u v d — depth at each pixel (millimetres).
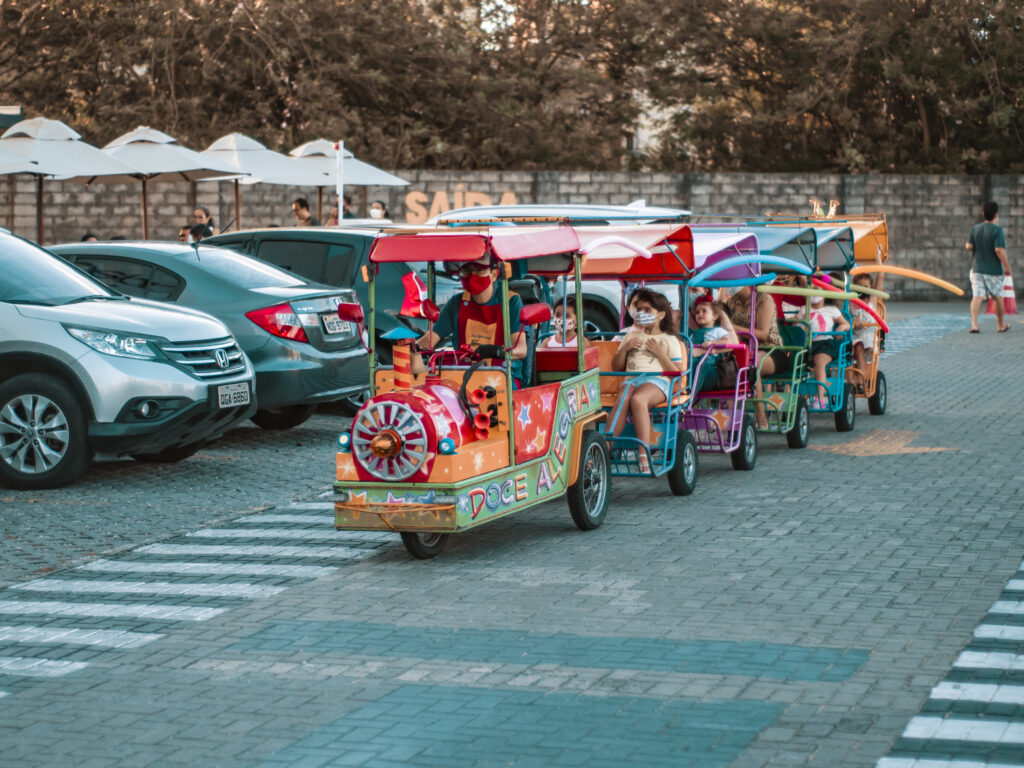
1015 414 14883
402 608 7449
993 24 34000
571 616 7230
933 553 8547
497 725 5621
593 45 35812
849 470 11633
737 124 35938
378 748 5391
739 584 7844
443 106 34906
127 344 10922
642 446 10227
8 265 11555
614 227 10844
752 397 12367
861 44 34125
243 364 11680
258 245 14492
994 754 5223
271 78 32844
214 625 7172
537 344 9922
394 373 8453
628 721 5641
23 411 10969
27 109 34000
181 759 5312
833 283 14758
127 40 33344
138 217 30922
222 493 10828
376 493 8297
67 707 5930
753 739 5418
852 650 6570
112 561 8672
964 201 33156
